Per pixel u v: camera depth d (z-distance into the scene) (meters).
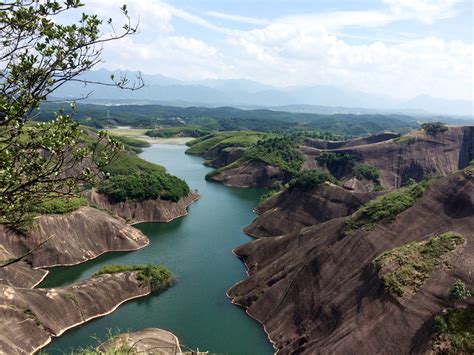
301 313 50.31
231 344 47.84
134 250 79.69
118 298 56.78
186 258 75.81
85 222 79.06
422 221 53.22
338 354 39.97
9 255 65.25
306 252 62.03
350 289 47.91
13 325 44.53
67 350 45.06
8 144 12.28
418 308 39.78
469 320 36.41
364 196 92.81
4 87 12.02
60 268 69.62
